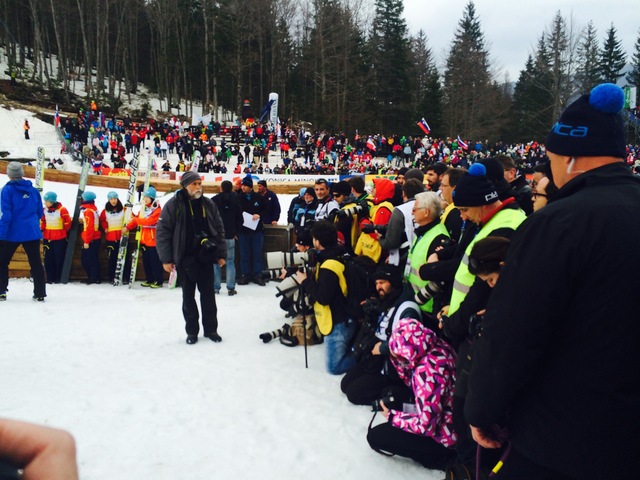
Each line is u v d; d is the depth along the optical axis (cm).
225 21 5050
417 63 6631
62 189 1555
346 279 427
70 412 347
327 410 362
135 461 291
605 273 132
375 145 3972
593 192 142
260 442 316
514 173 407
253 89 5738
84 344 498
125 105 4850
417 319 329
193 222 500
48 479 47
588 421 135
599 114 149
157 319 599
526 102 5709
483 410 151
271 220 862
